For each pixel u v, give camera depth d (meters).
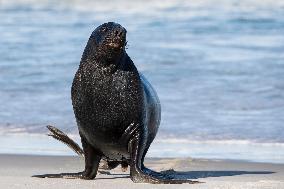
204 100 41.88
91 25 70.06
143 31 66.25
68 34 65.12
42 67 51.12
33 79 47.59
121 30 22.47
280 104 40.97
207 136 34.41
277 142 33.38
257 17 69.69
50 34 64.69
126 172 25.97
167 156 30.06
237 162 28.84
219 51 56.78
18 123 37.12
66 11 77.31
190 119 37.59
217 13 72.31
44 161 28.45
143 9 76.69
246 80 46.75
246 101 41.66
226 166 27.97
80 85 23.20
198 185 22.38
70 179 23.59
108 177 24.53
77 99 23.33
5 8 78.00
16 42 60.56
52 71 49.91
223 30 65.69
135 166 23.11
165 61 53.09
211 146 32.38
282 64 51.59
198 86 45.31
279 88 44.62
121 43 22.44
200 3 77.12
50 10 77.50
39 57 54.53
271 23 67.75
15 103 41.34
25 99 42.31
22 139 33.56
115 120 23.11
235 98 42.34
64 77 48.28
